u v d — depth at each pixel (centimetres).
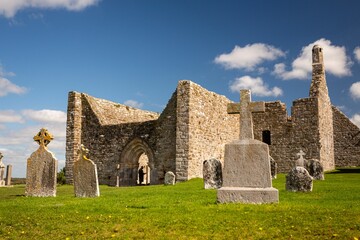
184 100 2847
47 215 1090
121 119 3575
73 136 3266
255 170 1227
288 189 1625
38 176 1755
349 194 1498
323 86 3672
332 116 4078
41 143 1780
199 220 947
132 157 3141
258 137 3728
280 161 3597
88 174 1680
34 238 819
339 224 869
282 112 3650
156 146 2998
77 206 1272
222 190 1221
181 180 2758
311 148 3472
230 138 3503
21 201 1501
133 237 804
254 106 1292
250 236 791
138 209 1166
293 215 984
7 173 3684
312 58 3678
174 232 834
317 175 2339
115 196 1638
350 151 4112
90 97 3412
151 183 2980
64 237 822
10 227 933
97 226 914
